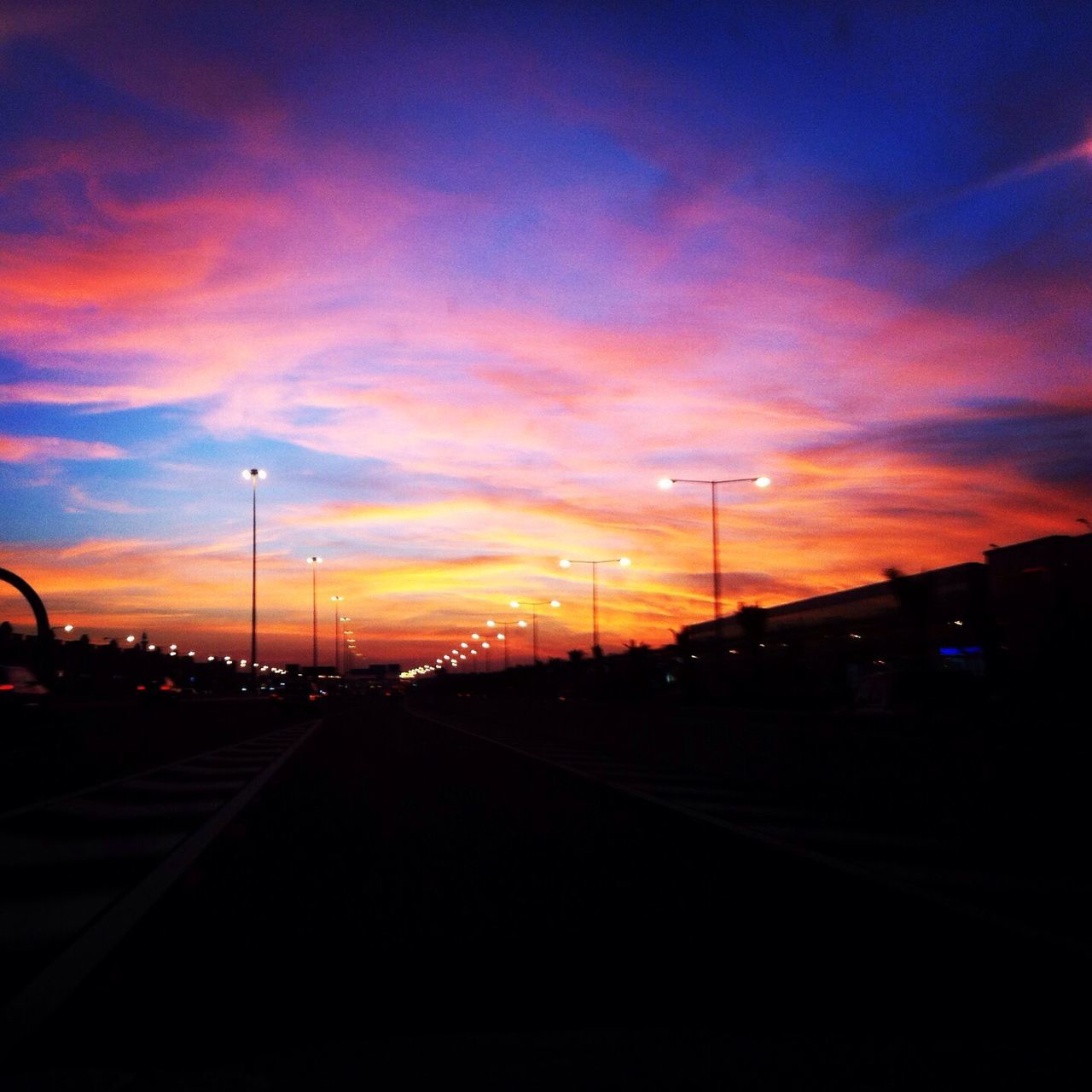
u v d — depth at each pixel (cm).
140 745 3008
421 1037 578
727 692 5722
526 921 846
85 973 693
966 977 695
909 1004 637
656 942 782
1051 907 902
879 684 4119
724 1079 512
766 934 805
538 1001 641
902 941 787
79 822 1378
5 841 1216
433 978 689
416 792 1753
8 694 2809
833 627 5725
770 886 986
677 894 948
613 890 965
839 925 835
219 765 2277
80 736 3164
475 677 12300
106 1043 566
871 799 1509
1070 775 1155
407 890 961
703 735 2133
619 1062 537
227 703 7862
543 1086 504
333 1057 545
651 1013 620
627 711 2666
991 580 4481
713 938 794
